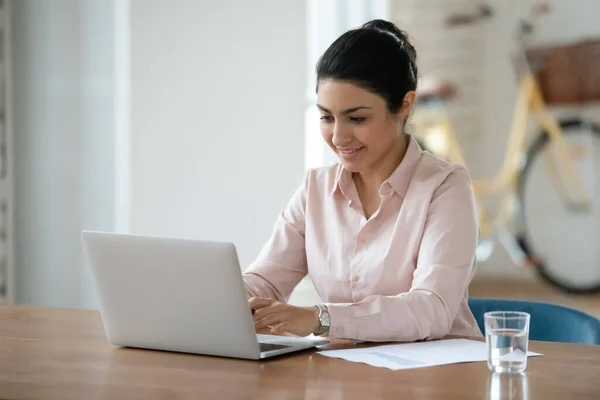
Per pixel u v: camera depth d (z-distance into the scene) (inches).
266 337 83.7
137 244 76.8
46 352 78.3
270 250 100.3
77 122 188.1
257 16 195.0
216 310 74.6
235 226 196.5
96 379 68.8
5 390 65.4
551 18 272.8
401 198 92.3
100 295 80.0
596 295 256.1
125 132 187.0
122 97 186.9
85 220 188.9
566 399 62.8
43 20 188.5
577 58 259.3
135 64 187.0
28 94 190.1
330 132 89.6
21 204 191.8
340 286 94.7
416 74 93.0
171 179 191.3
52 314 96.7
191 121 192.2
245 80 195.5
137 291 77.9
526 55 263.4
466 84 282.7
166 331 77.7
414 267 90.7
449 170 91.3
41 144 190.1
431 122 263.6
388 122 89.1
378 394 64.2
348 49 87.0
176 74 190.4
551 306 95.2
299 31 197.3
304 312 79.5
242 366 72.9
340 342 82.4
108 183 187.5
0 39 186.1
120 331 80.0
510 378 68.6
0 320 93.2
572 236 272.8
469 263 87.9
